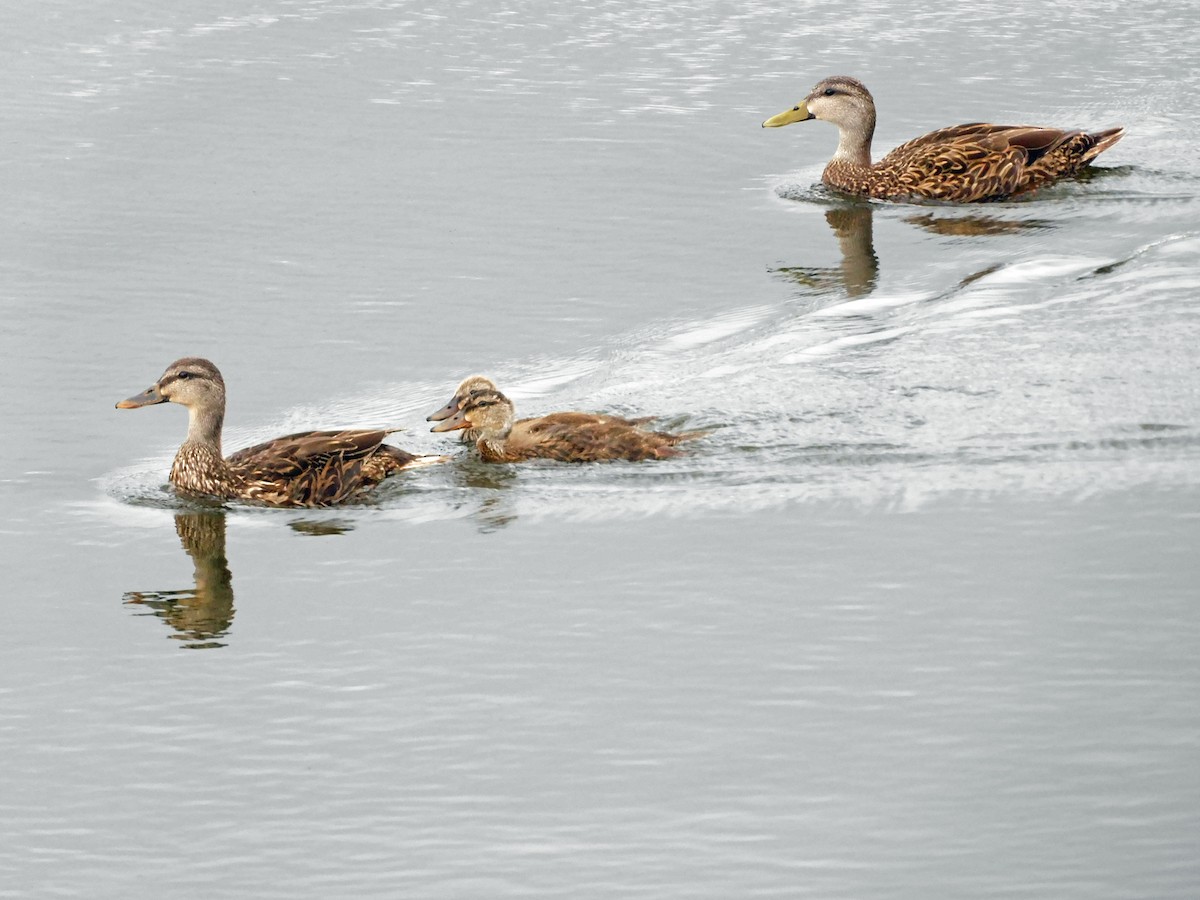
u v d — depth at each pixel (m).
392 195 24.97
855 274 22.56
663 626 13.84
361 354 20.03
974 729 12.30
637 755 12.17
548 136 27.41
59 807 11.84
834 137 28.33
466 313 21.17
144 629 14.20
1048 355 19.22
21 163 25.78
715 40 32.56
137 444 18.09
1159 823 11.23
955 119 28.72
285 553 15.59
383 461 17.25
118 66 30.08
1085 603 13.90
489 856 11.20
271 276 22.19
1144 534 15.05
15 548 15.73
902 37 32.88
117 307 21.22
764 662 13.23
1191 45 32.34
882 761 11.99
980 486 16.27
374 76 29.94
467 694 12.98
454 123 27.81
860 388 18.61
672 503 16.27
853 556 14.91
